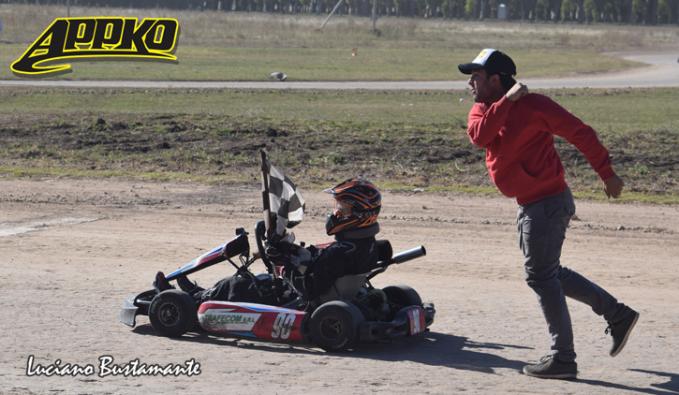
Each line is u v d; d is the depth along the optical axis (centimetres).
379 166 5319
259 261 3117
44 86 10475
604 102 9788
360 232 2002
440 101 9762
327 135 6234
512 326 2278
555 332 1817
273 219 2023
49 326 2223
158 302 2130
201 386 1767
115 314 2358
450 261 3122
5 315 2325
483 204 4344
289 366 1906
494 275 2919
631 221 3956
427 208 4209
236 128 6456
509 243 3466
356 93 10456
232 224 3797
